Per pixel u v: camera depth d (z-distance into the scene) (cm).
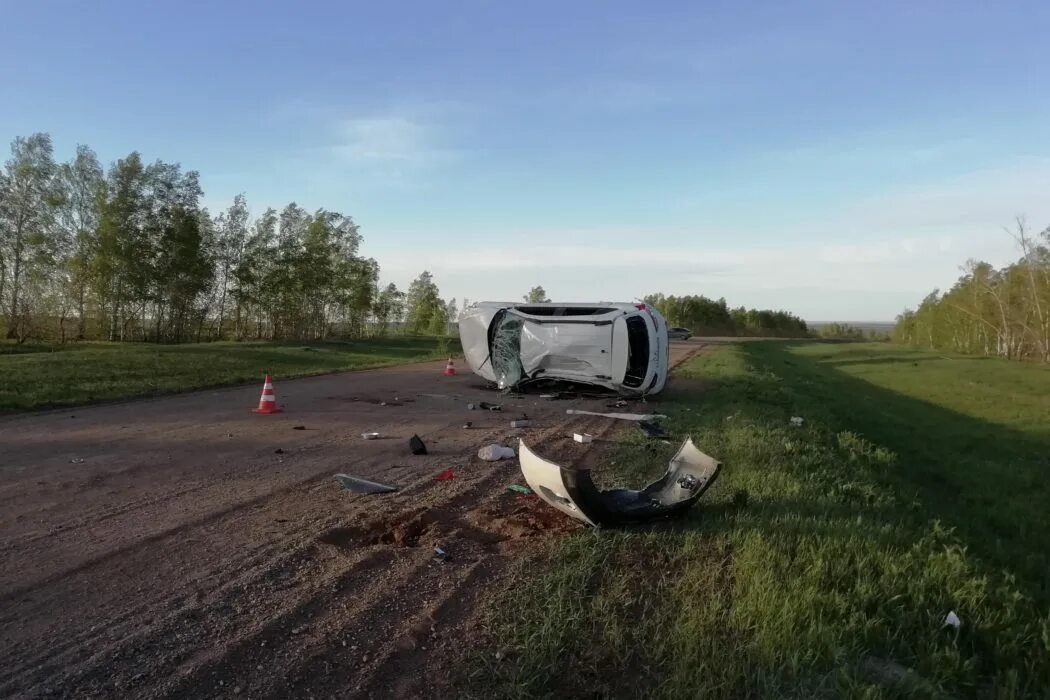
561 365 1595
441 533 588
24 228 3347
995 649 403
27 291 3397
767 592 428
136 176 3591
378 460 866
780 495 695
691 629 393
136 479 736
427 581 479
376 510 645
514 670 353
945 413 2323
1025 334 5394
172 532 568
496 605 439
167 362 2070
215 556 517
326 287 5006
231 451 891
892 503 766
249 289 4497
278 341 4484
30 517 596
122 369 1814
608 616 416
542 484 592
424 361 2800
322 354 3100
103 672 350
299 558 518
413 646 387
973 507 1103
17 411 1167
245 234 4419
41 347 3164
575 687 343
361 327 5669
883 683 341
